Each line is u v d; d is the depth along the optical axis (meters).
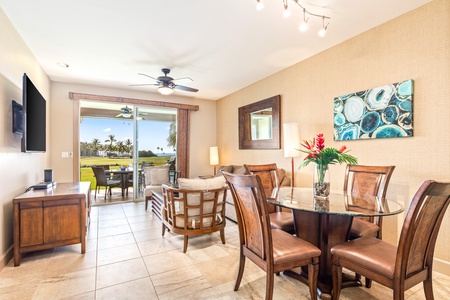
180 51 3.20
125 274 2.08
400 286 1.29
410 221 1.25
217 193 2.65
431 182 1.17
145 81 4.49
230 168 4.95
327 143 3.13
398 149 2.38
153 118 5.54
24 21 2.46
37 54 3.26
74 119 4.60
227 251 2.59
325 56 3.17
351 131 2.80
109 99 4.89
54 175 4.40
